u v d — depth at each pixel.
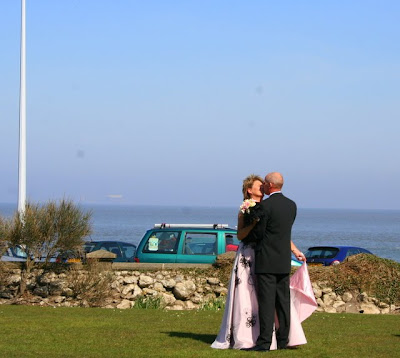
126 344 10.05
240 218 9.45
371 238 116.31
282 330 9.46
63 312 15.15
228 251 19.78
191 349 9.52
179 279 18.52
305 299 9.78
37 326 12.12
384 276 18.45
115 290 18.30
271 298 9.33
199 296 18.38
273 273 9.30
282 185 9.64
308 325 13.20
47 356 9.07
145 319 13.68
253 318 9.46
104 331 11.46
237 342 9.45
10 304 17.72
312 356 9.03
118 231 116.31
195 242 19.98
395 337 11.33
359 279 18.38
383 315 15.90
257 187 9.87
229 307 9.58
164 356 9.04
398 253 78.94
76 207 18.38
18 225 17.84
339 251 24.73
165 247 19.89
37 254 18.20
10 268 18.22
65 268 18.30
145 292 18.28
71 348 9.71
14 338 10.63
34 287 18.16
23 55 25.14
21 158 24.64
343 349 9.72
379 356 9.24
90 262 18.33
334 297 18.27
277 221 9.31
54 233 18.05
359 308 18.08
